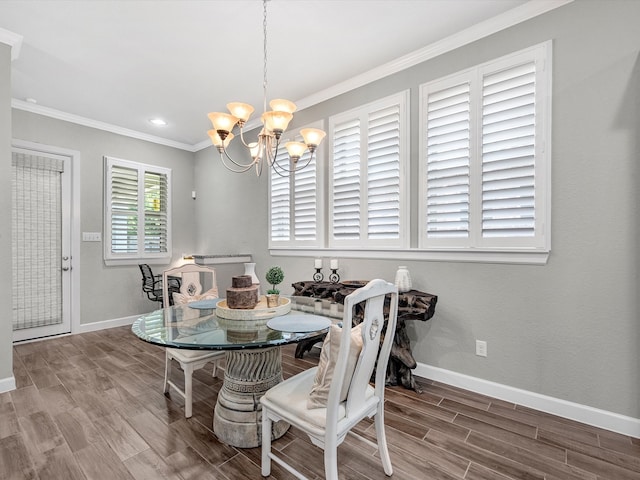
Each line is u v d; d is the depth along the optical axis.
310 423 1.40
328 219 3.37
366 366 1.45
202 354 2.19
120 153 4.45
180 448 1.83
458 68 2.53
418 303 2.41
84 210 4.13
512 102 2.28
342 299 2.62
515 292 2.30
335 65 2.90
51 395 2.45
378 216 2.95
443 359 2.62
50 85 3.23
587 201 2.02
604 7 1.96
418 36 2.51
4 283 2.52
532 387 2.23
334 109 3.33
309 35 2.48
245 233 4.37
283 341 1.59
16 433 1.97
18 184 3.65
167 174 4.93
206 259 3.98
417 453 1.78
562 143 2.10
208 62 2.84
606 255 1.97
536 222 2.18
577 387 2.07
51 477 1.60
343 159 3.24
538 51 2.17
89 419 2.12
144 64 2.87
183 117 4.05
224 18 2.28
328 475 1.33
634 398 1.90
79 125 4.08
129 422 2.09
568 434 1.94
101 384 2.64
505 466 1.67
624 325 1.92
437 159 2.63
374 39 2.54
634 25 1.88
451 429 2.00
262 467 1.61
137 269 4.60
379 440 1.62
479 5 2.18
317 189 3.43
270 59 2.80
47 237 3.86
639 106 1.87
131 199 4.54
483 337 2.43
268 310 2.00
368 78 3.03
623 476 1.60
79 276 4.08
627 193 1.91
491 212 2.37
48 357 3.25
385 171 2.90
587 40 2.02
